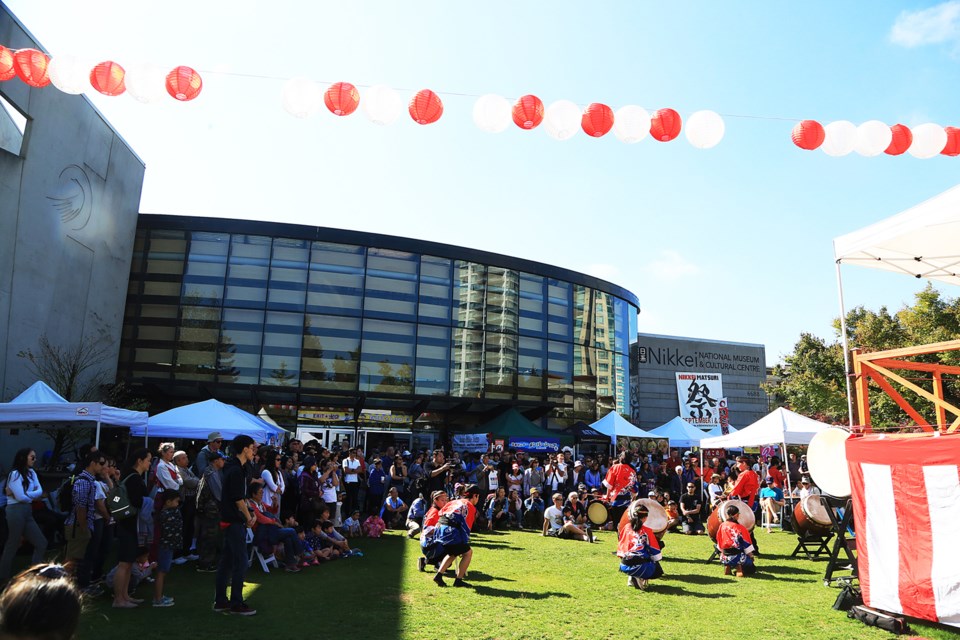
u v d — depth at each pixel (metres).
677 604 7.51
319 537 10.34
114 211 20.98
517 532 15.30
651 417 37.62
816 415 29.72
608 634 6.15
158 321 22.25
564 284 28.66
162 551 6.93
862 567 6.97
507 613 6.88
